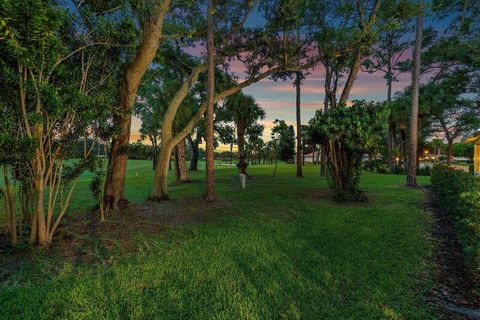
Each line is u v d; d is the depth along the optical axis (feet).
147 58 23.72
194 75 35.22
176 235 18.25
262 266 12.72
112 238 17.38
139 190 44.01
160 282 11.10
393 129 90.99
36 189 15.01
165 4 23.75
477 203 12.65
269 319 8.59
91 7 16.96
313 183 49.98
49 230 16.76
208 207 28.32
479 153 69.92
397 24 35.88
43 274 12.09
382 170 88.12
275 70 37.83
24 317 8.82
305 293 10.19
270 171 91.71
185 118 57.31
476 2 56.34
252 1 35.12
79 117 15.88
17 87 13.19
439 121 102.47
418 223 20.85
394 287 10.58
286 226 20.13
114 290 10.43
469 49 59.62
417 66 45.78
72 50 16.98
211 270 12.19
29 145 12.46
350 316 8.75
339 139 30.40
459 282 11.03
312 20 40.45
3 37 10.00
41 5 10.43
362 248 15.05
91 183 20.77
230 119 79.25
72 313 8.92
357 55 38.86
